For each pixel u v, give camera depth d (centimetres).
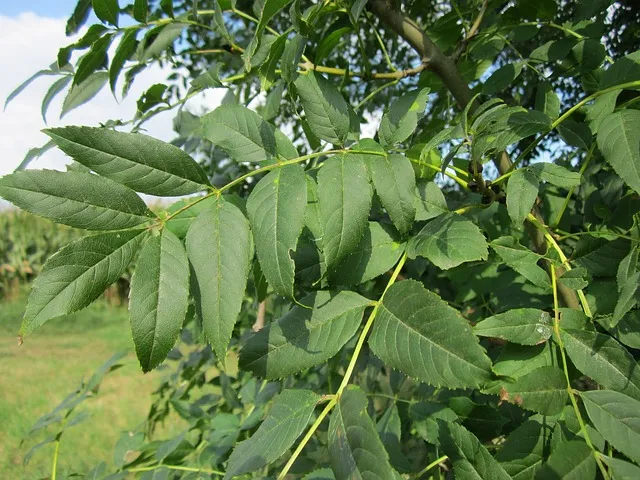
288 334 29
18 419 188
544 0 45
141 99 47
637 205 42
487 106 30
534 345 29
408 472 38
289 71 32
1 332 339
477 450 26
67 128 26
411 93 33
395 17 43
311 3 72
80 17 44
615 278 34
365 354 64
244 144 32
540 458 26
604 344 27
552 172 31
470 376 24
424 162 34
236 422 59
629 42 68
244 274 26
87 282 25
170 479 57
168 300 25
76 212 25
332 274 31
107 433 172
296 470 52
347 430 23
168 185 27
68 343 307
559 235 40
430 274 61
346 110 31
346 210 27
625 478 23
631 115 29
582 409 27
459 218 30
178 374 85
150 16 45
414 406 39
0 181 25
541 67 55
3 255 419
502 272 49
